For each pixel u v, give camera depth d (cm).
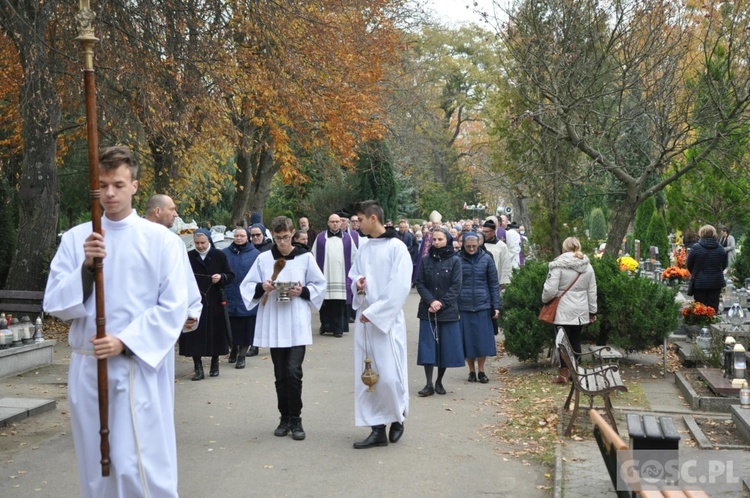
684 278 1767
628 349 1115
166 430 439
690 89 1368
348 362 1202
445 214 5328
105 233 435
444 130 5144
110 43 1436
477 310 1045
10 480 629
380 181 3191
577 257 1012
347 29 2142
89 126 408
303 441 747
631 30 1345
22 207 1600
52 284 427
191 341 1059
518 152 1588
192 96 1573
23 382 1045
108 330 426
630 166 1486
